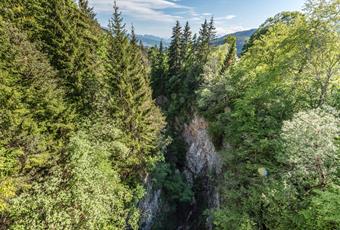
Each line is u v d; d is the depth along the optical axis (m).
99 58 28.75
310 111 12.03
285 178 12.97
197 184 35.28
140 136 25.75
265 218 13.96
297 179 12.81
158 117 32.09
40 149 16.03
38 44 22.45
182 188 33.69
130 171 24.98
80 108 22.42
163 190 32.19
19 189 14.54
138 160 25.47
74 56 23.16
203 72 44.47
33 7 24.22
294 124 11.69
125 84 24.19
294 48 19.41
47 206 14.30
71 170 16.55
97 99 23.94
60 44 22.81
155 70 54.81
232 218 14.70
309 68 18.17
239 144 22.33
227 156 22.09
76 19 26.59
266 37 28.11
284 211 12.13
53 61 23.08
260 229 14.41
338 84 17.44
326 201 9.64
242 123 21.77
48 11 23.25
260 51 28.14
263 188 14.77
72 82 22.83
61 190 15.24
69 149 17.55
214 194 28.34
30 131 15.95
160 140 31.92
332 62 16.94
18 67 16.86
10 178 13.60
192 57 56.06
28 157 15.09
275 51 23.45
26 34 20.81
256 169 17.98
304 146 11.13
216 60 46.66
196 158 36.94
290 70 19.23
